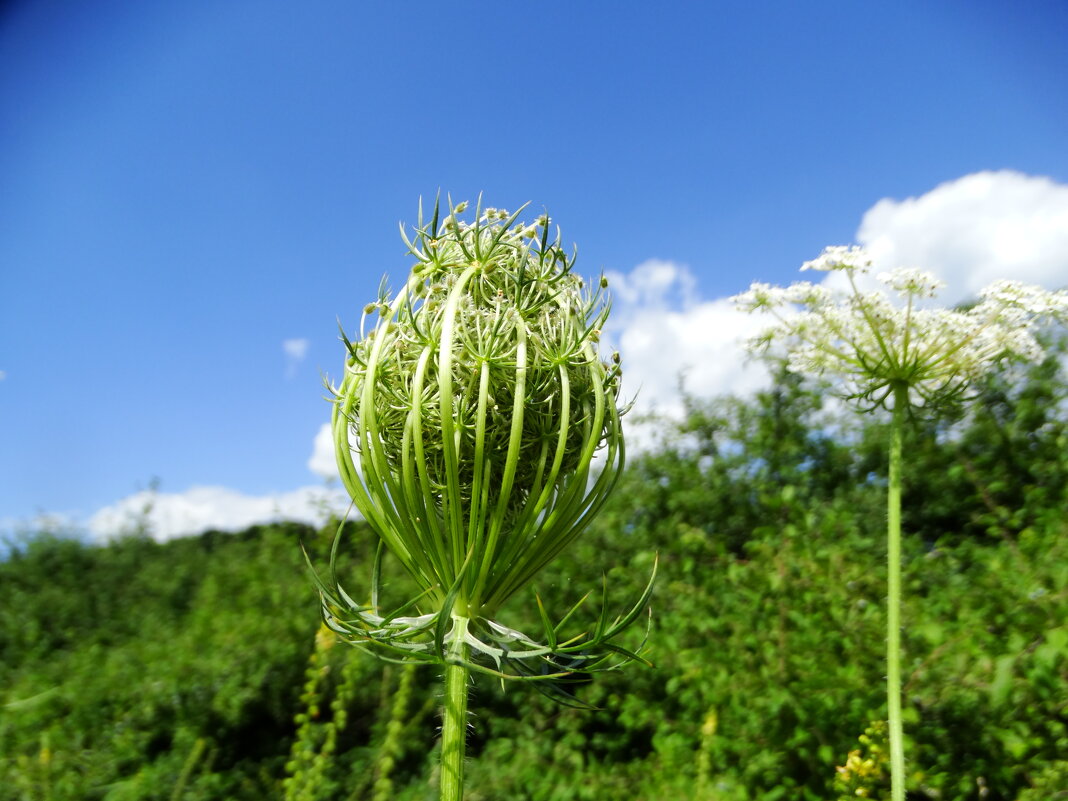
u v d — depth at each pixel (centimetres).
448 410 10
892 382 16
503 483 10
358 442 11
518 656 10
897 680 14
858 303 16
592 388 11
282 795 36
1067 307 15
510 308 10
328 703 39
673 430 52
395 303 11
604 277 11
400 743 34
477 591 10
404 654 10
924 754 25
